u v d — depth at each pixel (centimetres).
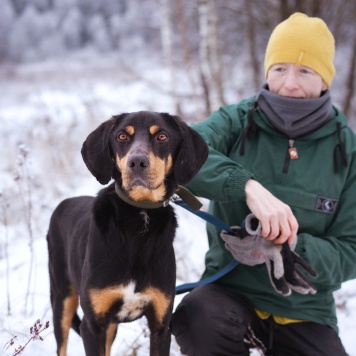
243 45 1130
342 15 954
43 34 3697
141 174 221
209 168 249
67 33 3588
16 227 487
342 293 412
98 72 2334
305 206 267
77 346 313
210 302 262
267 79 294
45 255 426
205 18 890
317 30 281
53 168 640
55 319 289
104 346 245
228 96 1166
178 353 309
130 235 235
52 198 562
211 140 273
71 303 290
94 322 240
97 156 241
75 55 3275
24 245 453
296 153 269
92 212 243
